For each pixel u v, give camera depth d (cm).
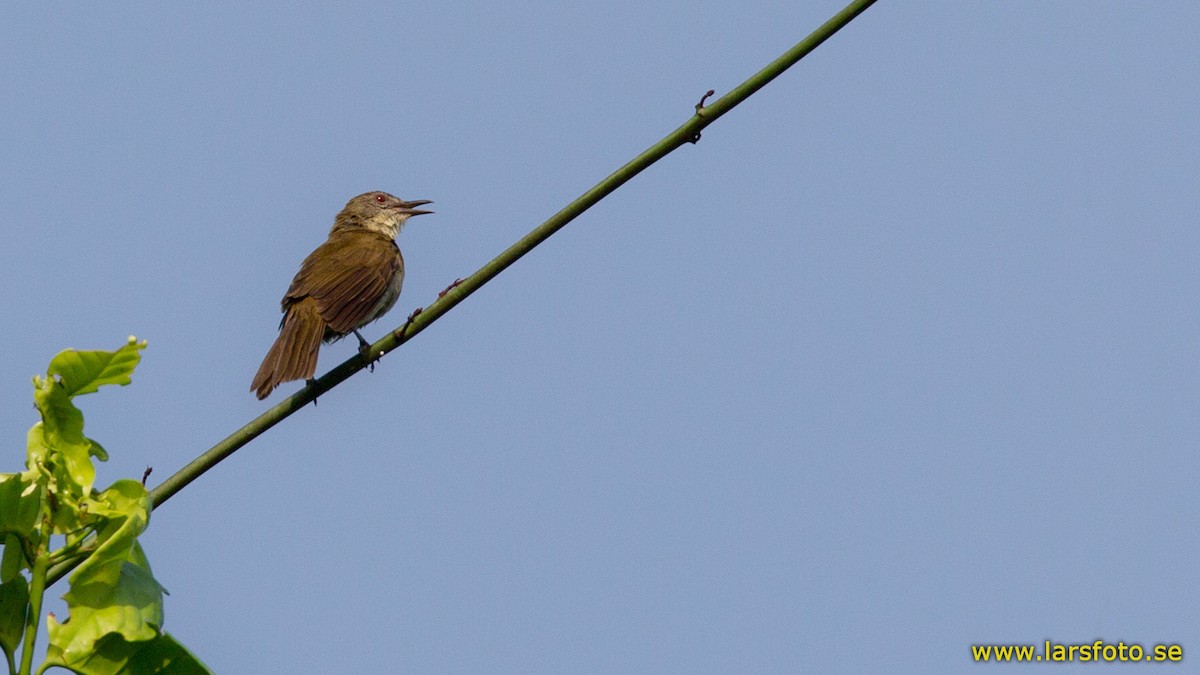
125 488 704
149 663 693
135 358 709
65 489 694
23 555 692
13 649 682
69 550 698
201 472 982
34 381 699
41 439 700
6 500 679
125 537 680
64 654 667
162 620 696
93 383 710
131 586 694
